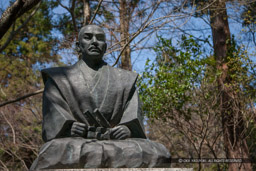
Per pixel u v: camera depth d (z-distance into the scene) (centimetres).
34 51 1422
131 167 346
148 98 837
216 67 930
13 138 1152
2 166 1213
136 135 388
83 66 403
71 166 338
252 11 1012
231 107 883
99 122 373
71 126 367
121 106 390
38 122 1258
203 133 903
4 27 559
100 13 1165
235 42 974
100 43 405
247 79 887
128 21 1050
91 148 347
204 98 855
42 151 346
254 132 974
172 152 1093
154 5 941
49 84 394
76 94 381
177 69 839
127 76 409
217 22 1015
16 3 555
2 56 1434
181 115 876
